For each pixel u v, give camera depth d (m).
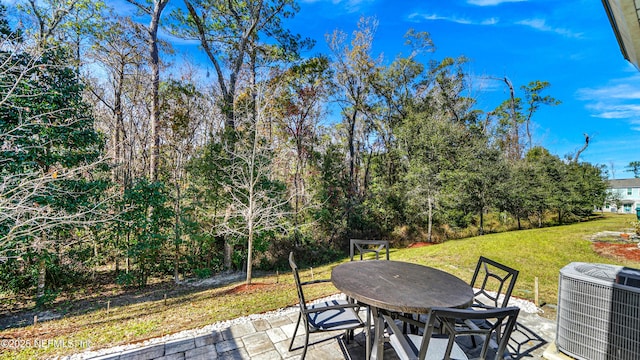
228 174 7.48
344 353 2.51
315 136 11.75
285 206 9.07
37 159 5.16
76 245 6.36
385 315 1.99
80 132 5.77
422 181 11.62
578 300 2.27
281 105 9.84
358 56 13.56
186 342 2.75
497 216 13.95
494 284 4.65
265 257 8.96
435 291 2.09
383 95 15.14
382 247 3.54
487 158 11.62
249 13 10.30
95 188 5.92
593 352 2.16
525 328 2.99
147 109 10.30
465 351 2.51
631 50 2.19
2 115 4.74
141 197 6.57
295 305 3.76
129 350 2.64
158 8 9.20
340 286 2.17
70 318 4.36
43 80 5.31
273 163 8.03
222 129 8.92
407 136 12.48
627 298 2.01
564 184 13.20
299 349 2.59
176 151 9.37
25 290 5.72
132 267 7.34
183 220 7.34
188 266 7.75
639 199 26.38
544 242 7.35
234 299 4.48
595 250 6.62
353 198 11.87
